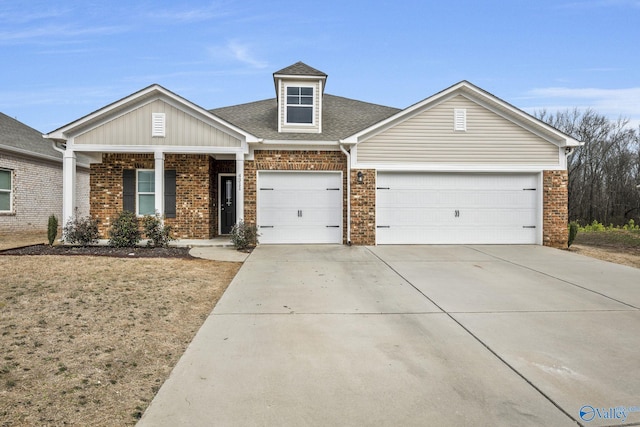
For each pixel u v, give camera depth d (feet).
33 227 53.78
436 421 9.94
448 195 40.50
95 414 9.97
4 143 48.80
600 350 14.61
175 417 9.93
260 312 18.63
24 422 9.49
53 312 17.22
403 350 14.42
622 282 25.53
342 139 39.65
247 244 37.55
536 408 10.60
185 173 42.06
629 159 116.78
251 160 39.96
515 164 40.37
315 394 11.21
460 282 25.02
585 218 119.65
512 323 17.51
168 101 38.19
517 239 40.83
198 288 22.67
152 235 36.19
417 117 39.86
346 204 40.55
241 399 10.87
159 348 14.35
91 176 42.04
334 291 22.56
